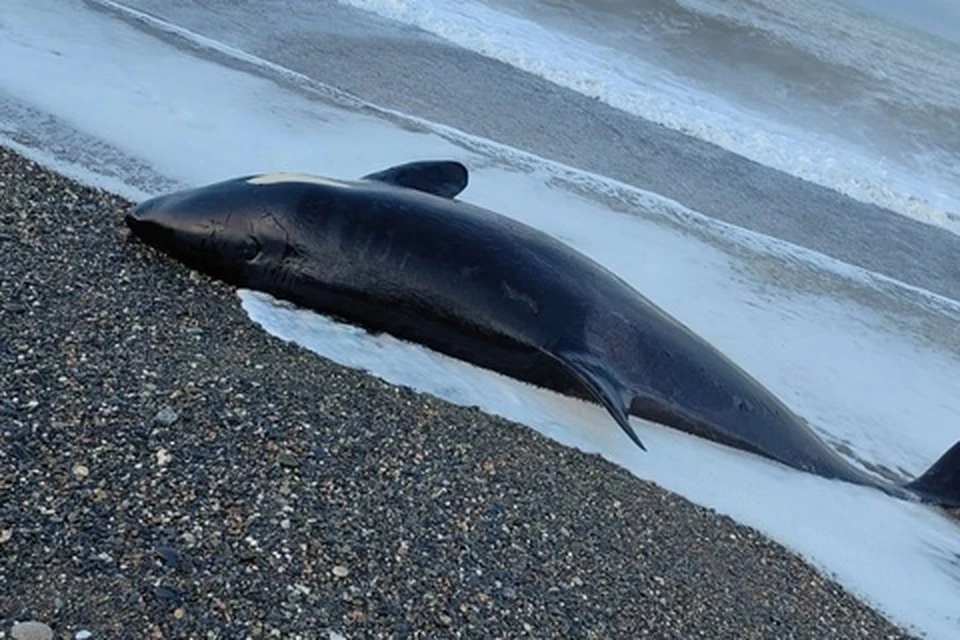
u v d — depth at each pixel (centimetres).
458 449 310
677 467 333
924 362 421
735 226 481
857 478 353
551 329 337
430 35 610
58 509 265
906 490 353
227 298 334
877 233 533
